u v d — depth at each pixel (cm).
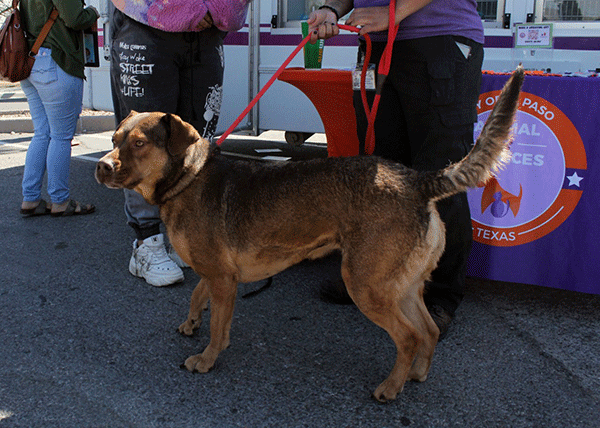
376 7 275
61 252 410
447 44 277
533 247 336
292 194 246
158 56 330
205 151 270
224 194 258
